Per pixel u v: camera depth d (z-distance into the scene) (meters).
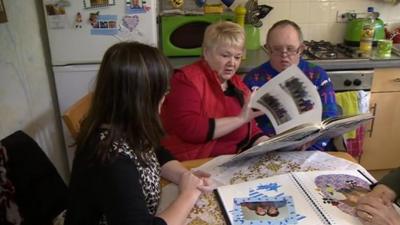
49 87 2.25
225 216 0.93
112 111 0.89
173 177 1.13
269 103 1.33
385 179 1.07
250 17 2.60
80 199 0.90
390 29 2.88
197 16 2.47
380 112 2.52
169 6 2.68
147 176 0.97
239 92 1.62
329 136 1.36
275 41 1.74
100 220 0.93
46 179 1.31
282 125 1.27
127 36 2.17
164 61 0.92
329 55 2.48
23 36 1.93
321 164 1.20
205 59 1.58
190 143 1.49
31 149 1.29
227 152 1.51
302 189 1.03
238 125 1.46
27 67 1.96
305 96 1.25
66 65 2.20
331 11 2.82
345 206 0.96
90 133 0.90
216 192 1.03
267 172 1.15
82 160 0.89
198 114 1.47
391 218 0.90
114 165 0.85
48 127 2.21
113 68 0.87
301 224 0.89
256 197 1.00
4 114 1.68
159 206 1.02
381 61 2.39
